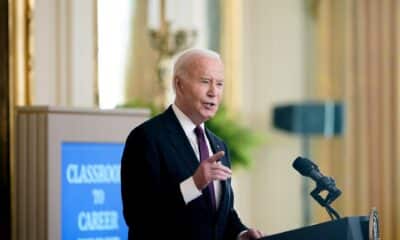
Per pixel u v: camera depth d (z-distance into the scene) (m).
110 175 11.24
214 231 8.25
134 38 18.95
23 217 10.91
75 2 14.02
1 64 12.62
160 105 19.22
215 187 8.38
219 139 8.84
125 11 18.62
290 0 24.20
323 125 22.83
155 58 19.50
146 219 8.11
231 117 21.53
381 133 23.83
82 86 14.14
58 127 10.87
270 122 24.11
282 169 24.02
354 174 24.03
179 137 8.35
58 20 13.89
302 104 22.89
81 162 11.02
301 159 8.35
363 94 23.83
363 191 23.94
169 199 8.10
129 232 8.21
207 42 21.81
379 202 23.88
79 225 10.96
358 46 23.81
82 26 14.14
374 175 23.92
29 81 13.23
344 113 23.53
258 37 24.20
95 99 14.34
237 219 8.59
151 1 19.58
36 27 13.59
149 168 8.16
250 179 24.14
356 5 23.83
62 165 10.88
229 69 22.80
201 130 8.51
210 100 8.30
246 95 23.91
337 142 24.14
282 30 24.17
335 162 24.12
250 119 24.02
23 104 13.12
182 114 8.45
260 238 8.05
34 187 10.87
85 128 11.05
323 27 23.91
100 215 11.13
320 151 24.16
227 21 22.61
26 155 10.91
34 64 13.37
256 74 24.16
